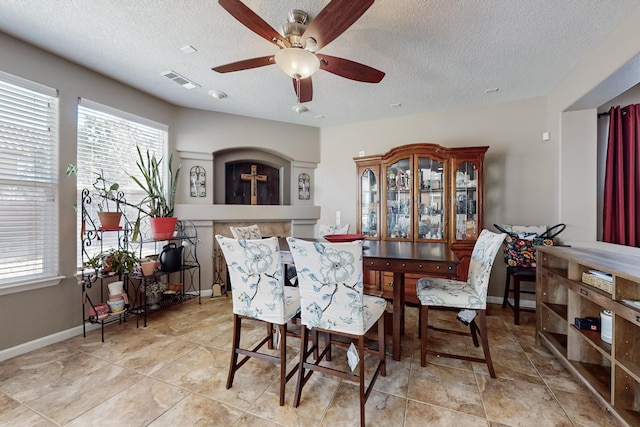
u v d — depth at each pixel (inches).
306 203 171.8
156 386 68.3
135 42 84.7
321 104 134.2
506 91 118.7
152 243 128.1
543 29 77.2
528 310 109.2
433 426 55.8
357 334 57.5
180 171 140.0
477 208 121.4
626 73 79.7
